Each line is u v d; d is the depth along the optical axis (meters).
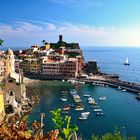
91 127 120.00
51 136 9.31
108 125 123.62
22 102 154.25
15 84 156.62
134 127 122.06
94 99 177.12
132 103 168.12
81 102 165.00
